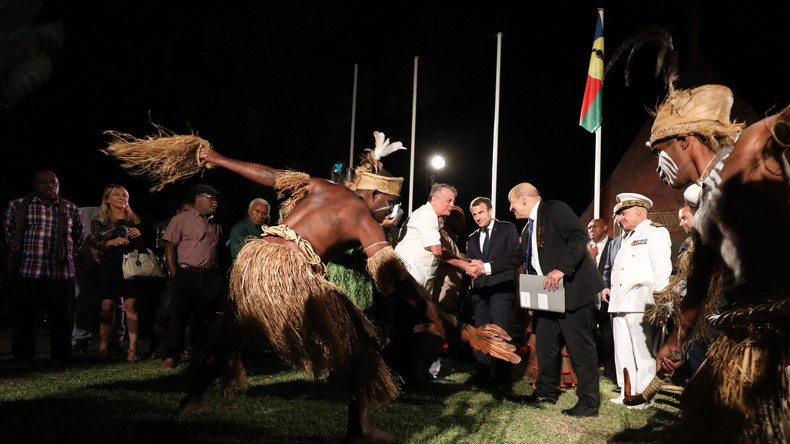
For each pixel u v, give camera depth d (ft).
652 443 11.23
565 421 13.07
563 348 18.44
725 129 5.74
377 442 10.25
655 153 6.27
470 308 23.13
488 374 18.37
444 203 17.04
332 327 9.57
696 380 5.63
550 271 14.53
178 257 19.35
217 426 11.06
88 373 17.17
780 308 5.04
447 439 11.01
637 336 15.31
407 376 17.25
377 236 10.21
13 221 20.61
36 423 10.82
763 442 5.12
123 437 10.04
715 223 5.51
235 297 10.11
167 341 18.81
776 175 5.10
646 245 15.40
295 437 10.64
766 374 5.13
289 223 10.46
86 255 22.68
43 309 32.68
